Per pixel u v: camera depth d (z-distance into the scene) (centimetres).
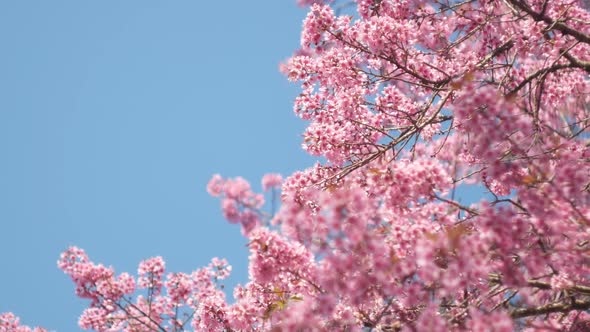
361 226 503
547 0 698
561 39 733
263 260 548
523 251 534
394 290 514
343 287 517
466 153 748
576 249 525
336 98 765
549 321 554
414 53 777
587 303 570
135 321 855
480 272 506
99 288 858
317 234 516
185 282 884
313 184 679
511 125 542
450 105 706
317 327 544
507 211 512
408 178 525
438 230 525
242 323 636
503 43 766
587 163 621
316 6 741
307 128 737
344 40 745
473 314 497
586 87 834
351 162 735
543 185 523
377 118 773
